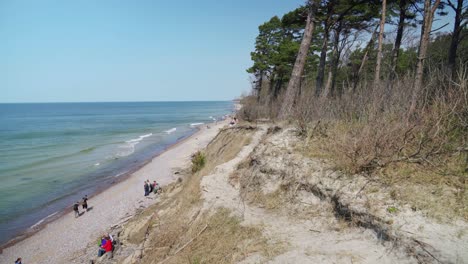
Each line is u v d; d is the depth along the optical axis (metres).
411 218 3.48
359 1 12.30
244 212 5.70
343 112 7.11
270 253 4.01
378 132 4.57
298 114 7.39
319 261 3.51
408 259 3.12
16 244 11.39
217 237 5.09
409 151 4.54
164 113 117.19
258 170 6.99
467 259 2.75
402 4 11.70
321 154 5.82
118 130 53.50
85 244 10.78
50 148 33.44
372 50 19.98
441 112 4.57
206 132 42.75
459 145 4.33
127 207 14.25
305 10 13.20
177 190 12.81
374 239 3.63
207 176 8.77
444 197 3.59
